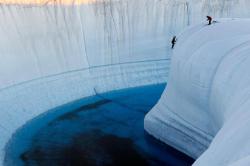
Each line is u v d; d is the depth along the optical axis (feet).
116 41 70.90
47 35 65.72
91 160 47.21
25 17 64.34
